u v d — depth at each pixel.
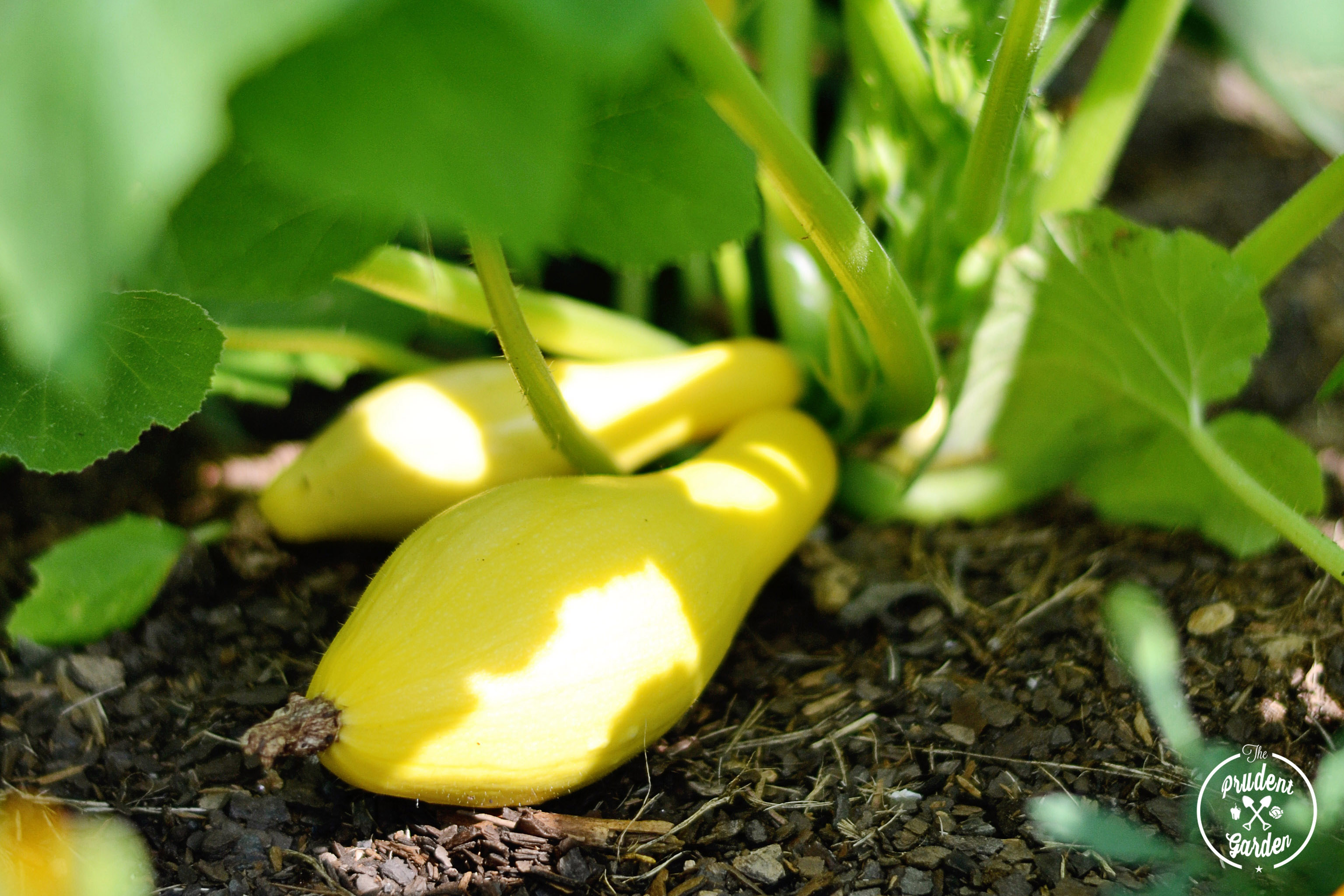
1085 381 0.77
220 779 0.69
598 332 0.80
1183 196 0.95
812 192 0.65
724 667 0.74
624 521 0.67
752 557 0.70
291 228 0.64
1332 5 0.69
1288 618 0.72
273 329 0.78
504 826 0.67
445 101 0.47
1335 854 0.65
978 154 0.72
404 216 0.65
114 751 0.70
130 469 0.81
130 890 0.65
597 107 0.63
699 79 0.62
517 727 0.64
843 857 0.66
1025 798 0.68
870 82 0.77
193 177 0.61
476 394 0.74
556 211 0.46
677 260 0.66
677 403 0.77
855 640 0.75
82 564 0.72
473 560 0.65
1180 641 0.72
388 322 0.81
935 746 0.70
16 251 0.40
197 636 0.74
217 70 0.40
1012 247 0.76
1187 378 0.74
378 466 0.73
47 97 0.41
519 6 0.41
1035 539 0.79
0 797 0.68
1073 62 1.02
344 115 0.47
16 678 0.72
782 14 0.82
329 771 0.68
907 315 0.71
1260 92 1.01
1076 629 0.73
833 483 0.78
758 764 0.70
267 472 0.82
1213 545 0.77
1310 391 0.85
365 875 0.66
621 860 0.66
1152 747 0.69
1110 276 0.73
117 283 0.65
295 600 0.75
